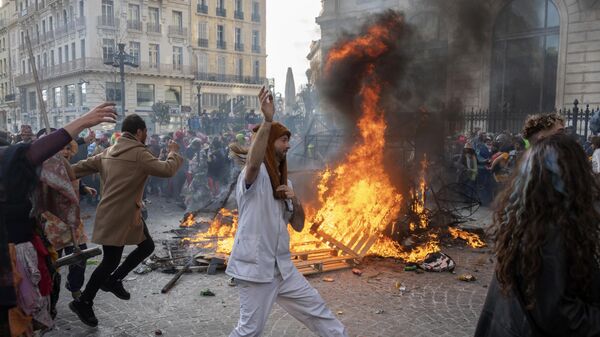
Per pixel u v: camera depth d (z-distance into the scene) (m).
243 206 2.91
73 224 3.02
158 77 46.81
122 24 43.75
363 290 5.11
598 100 17.38
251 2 55.62
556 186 1.65
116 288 4.28
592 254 1.62
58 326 4.09
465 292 5.06
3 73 61.53
